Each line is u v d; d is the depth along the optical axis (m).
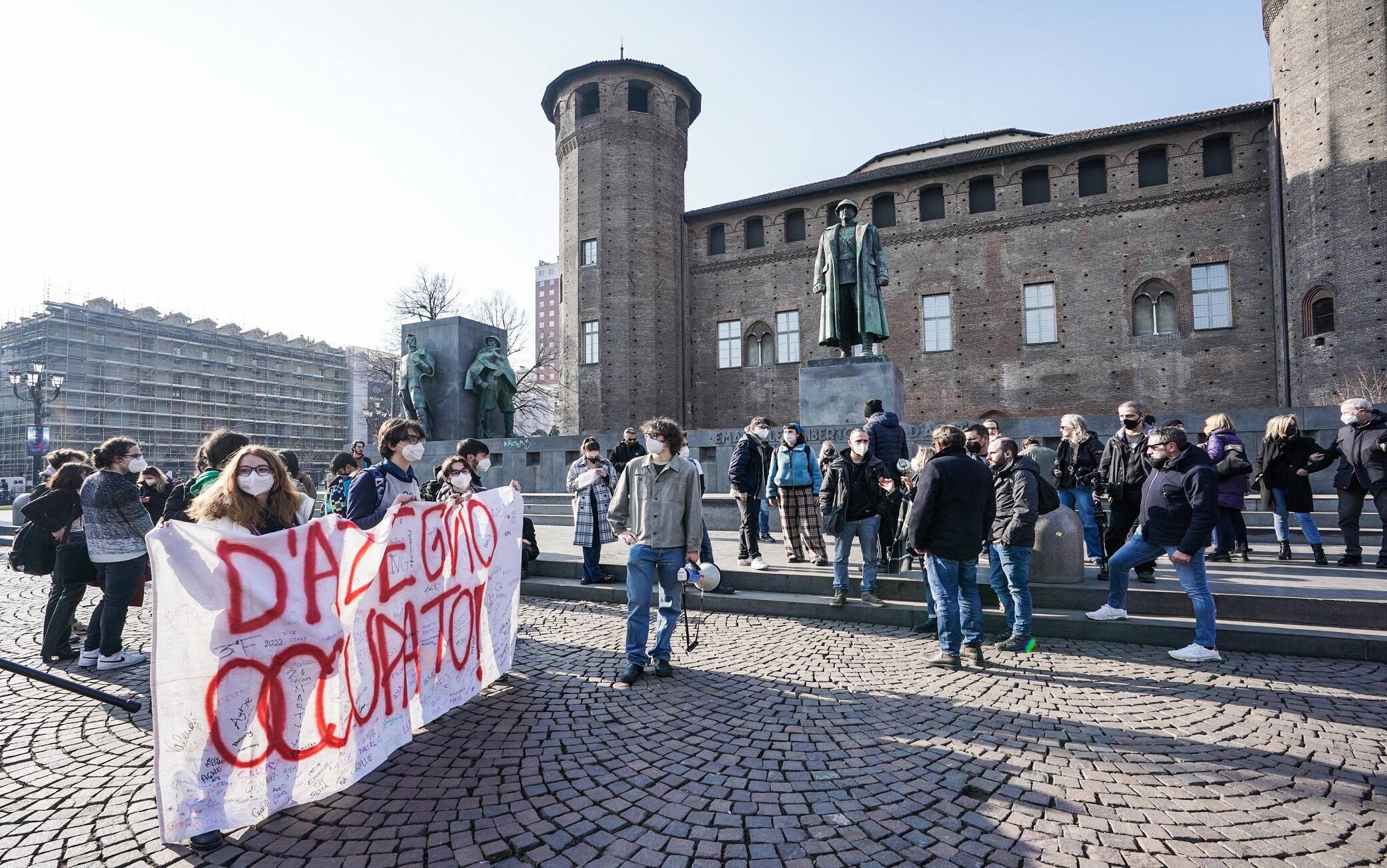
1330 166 21.41
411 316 40.09
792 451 8.21
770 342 31.97
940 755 3.60
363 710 3.41
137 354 54.47
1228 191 24.98
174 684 2.70
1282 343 23.31
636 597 4.99
